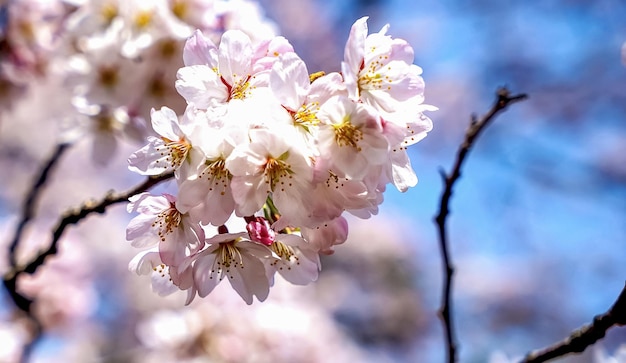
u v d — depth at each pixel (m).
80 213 0.83
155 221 0.72
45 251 0.88
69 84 0.94
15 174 2.72
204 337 1.36
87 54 0.94
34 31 1.16
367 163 0.69
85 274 1.43
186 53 0.71
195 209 0.70
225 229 0.73
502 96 0.81
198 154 0.69
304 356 1.44
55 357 2.18
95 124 0.99
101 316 2.42
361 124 0.69
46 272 1.36
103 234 2.60
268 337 1.39
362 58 0.71
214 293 1.40
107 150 0.99
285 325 1.41
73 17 0.97
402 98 0.71
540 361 0.77
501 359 1.05
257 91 0.70
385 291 3.09
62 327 1.38
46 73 1.18
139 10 0.92
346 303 3.01
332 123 0.69
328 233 0.71
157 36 0.91
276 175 0.69
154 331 1.36
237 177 0.69
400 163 0.71
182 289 0.71
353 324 3.00
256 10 0.94
